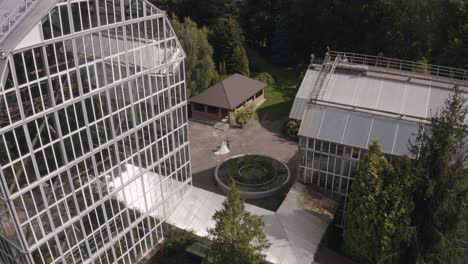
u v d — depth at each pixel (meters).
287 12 78.56
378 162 28.30
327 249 33.00
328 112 34.44
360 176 28.67
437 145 26.44
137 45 27.28
